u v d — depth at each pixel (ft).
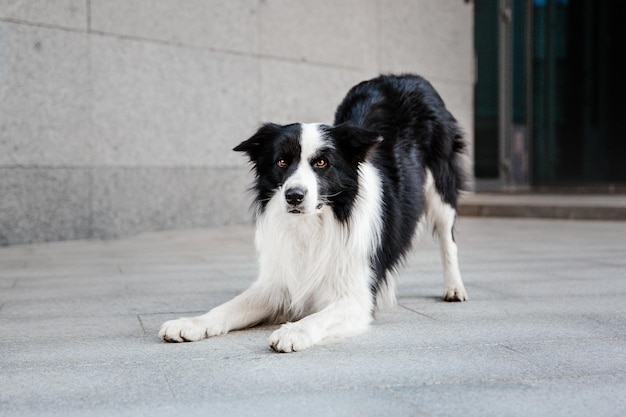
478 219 33.53
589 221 31.73
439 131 14.67
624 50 54.80
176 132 27.40
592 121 54.54
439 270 18.02
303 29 31.63
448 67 40.09
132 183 26.13
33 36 23.06
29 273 17.61
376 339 10.64
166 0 26.76
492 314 12.43
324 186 11.15
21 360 9.53
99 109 24.98
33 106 23.20
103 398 7.88
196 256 20.71
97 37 24.77
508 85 47.67
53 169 23.85
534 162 51.26
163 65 26.81
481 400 7.68
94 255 21.01
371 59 35.06
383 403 7.60
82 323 11.90
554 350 9.84
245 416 7.25
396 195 13.05
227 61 28.89
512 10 47.80
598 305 13.12
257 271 17.67
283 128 11.66
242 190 29.89
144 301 13.87
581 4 52.90
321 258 11.46
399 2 36.50
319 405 7.55
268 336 10.94
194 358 9.56
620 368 8.92
